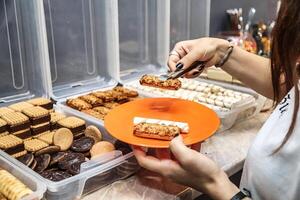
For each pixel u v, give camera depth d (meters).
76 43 1.26
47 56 1.11
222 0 1.65
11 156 0.79
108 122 0.84
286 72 0.53
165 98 1.00
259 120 1.14
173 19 1.52
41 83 1.15
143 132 0.75
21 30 1.12
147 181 0.79
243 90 1.20
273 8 1.92
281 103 0.67
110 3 1.24
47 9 1.15
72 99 1.12
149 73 1.46
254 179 0.63
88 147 0.86
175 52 0.93
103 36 1.30
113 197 0.74
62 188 0.70
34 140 0.88
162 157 0.69
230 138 1.01
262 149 0.63
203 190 0.63
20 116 0.90
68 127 0.91
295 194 0.58
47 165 0.78
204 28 1.60
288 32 0.48
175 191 0.76
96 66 1.34
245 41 1.57
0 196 0.67
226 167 0.85
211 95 1.13
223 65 0.93
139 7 1.42
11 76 1.13
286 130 0.60
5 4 1.06
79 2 1.23
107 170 0.77
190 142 0.73
